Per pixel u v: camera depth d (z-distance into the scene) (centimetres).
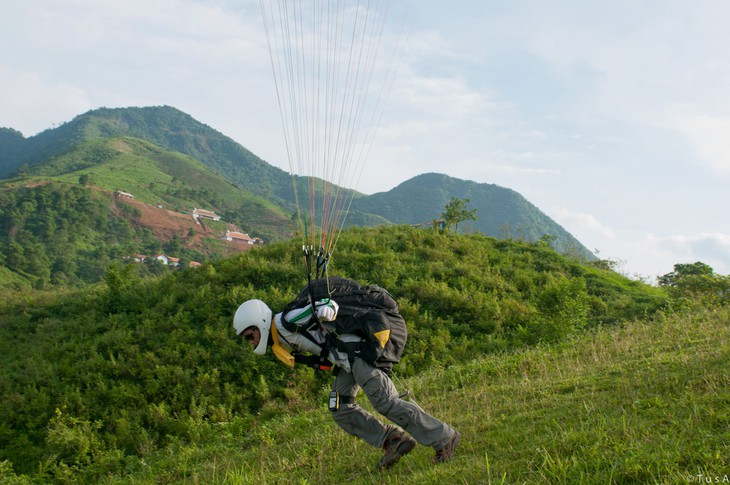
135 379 1177
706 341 791
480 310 1491
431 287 1568
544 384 710
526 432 508
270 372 1197
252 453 729
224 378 1184
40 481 908
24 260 9094
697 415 442
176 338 1288
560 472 384
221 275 1595
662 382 577
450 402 741
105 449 994
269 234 16988
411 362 1275
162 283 1598
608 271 2242
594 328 1304
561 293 1273
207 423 1038
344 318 464
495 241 2175
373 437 491
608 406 536
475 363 999
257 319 480
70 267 9912
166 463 817
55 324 1448
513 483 396
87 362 1211
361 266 1727
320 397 1098
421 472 452
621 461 376
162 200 16575
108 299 1521
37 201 12081
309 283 471
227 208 19425
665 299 1662
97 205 13338
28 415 1081
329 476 528
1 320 1520
